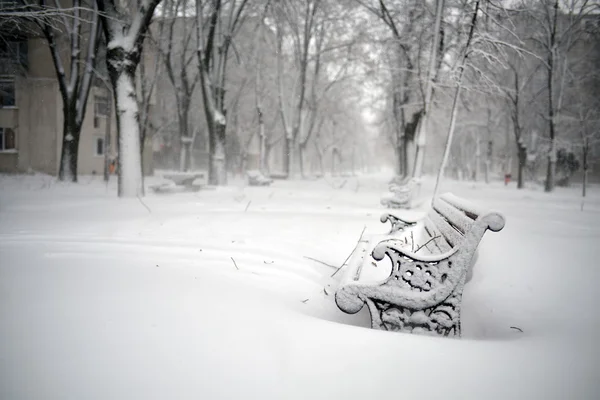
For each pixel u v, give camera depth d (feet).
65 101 66.49
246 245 20.86
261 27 94.63
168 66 88.12
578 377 8.20
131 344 8.98
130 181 44.09
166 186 55.16
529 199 67.36
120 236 22.52
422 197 56.65
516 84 97.04
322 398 7.14
